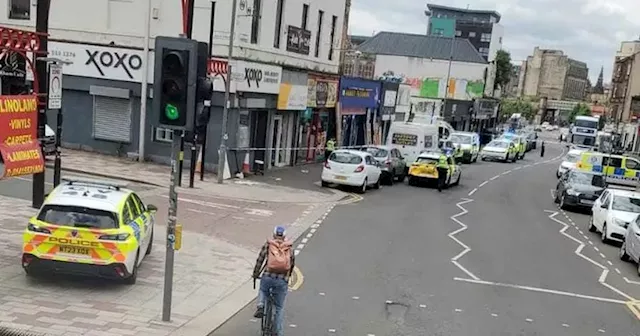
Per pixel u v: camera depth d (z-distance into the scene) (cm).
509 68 10550
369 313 1105
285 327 1002
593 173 2864
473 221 2236
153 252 1367
